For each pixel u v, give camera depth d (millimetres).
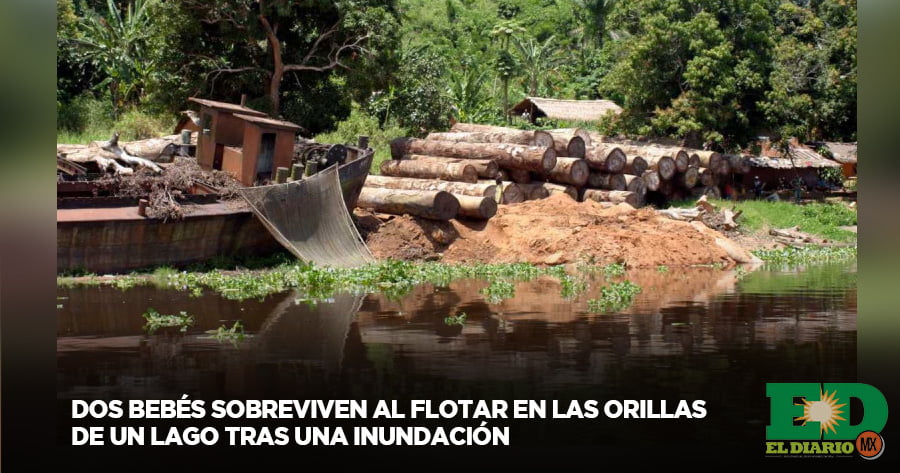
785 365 11383
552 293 18625
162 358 11734
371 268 21594
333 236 22547
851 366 11281
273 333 13570
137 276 20453
